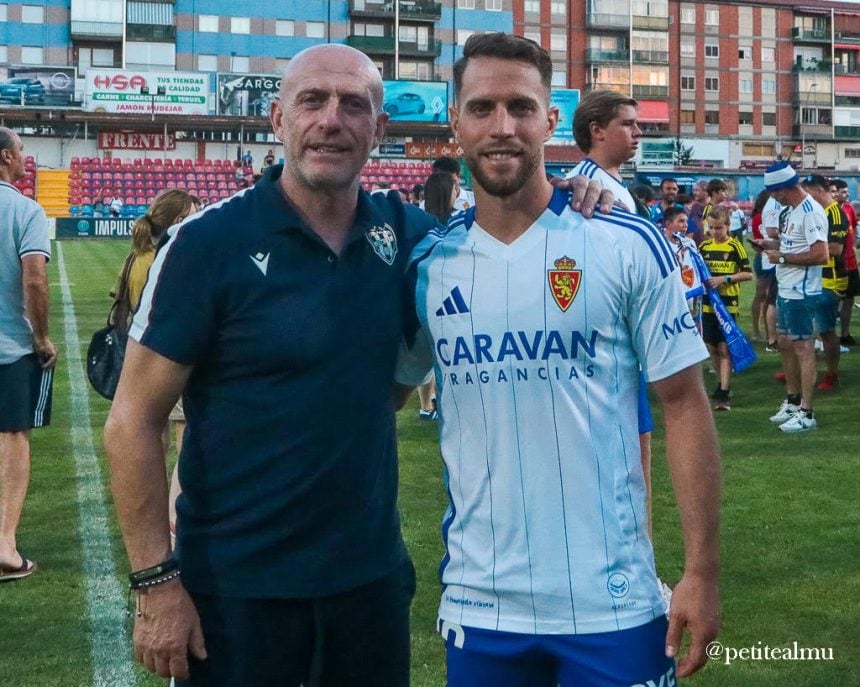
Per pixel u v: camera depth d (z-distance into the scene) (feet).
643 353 7.13
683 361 7.01
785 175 24.14
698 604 6.85
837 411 26.91
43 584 14.49
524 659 7.06
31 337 15.06
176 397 7.30
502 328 7.02
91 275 67.97
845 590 13.93
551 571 6.95
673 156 191.42
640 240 7.07
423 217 8.25
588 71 227.40
